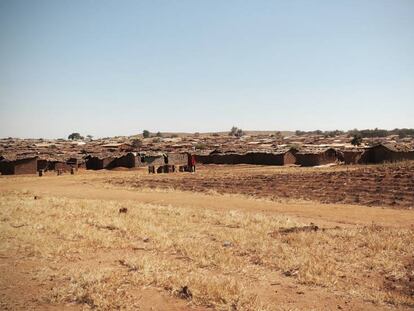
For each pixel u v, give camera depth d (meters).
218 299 10.80
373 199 31.69
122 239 18.23
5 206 28.45
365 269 14.33
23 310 9.93
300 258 15.12
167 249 16.78
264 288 12.18
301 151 78.69
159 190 45.47
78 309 10.07
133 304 10.34
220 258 14.98
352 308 10.70
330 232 20.31
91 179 63.41
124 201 35.53
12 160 76.94
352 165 67.25
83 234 18.81
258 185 44.66
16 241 17.09
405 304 11.02
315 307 10.69
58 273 12.75
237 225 23.05
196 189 45.38
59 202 32.09
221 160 95.31
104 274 12.51
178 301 10.70
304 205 31.53
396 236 19.12
